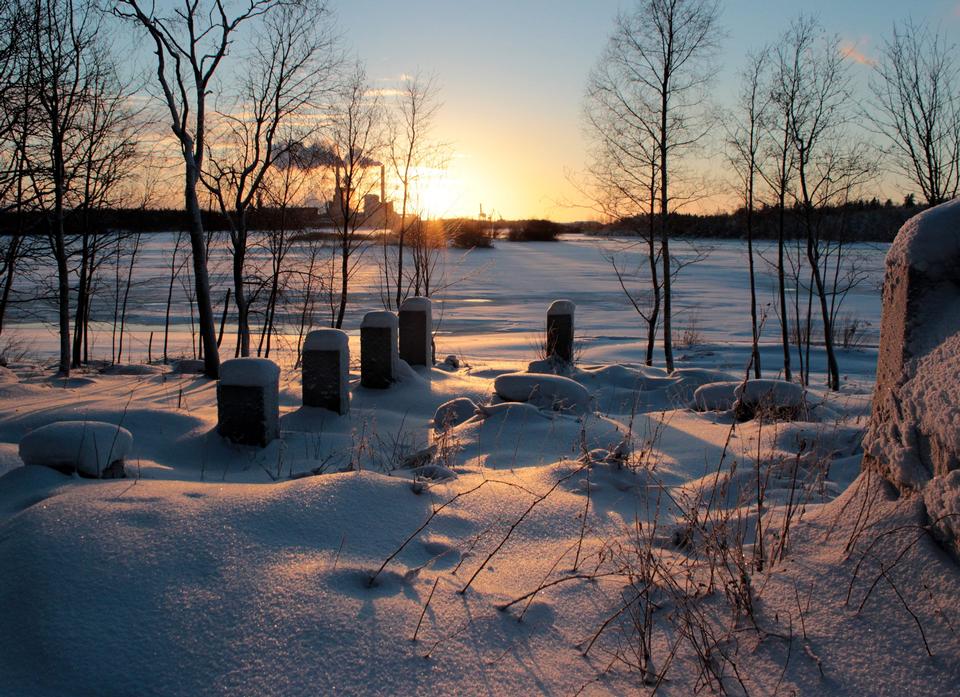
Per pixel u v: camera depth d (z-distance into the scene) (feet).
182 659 9.08
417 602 10.59
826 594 10.08
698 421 27.76
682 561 12.16
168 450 26.03
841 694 8.50
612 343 83.41
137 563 10.62
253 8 51.88
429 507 14.24
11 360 63.26
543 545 13.14
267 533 11.94
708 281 166.71
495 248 299.17
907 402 10.77
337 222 69.97
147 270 161.99
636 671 9.32
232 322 103.14
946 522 9.69
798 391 28.40
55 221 54.24
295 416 32.73
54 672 8.93
